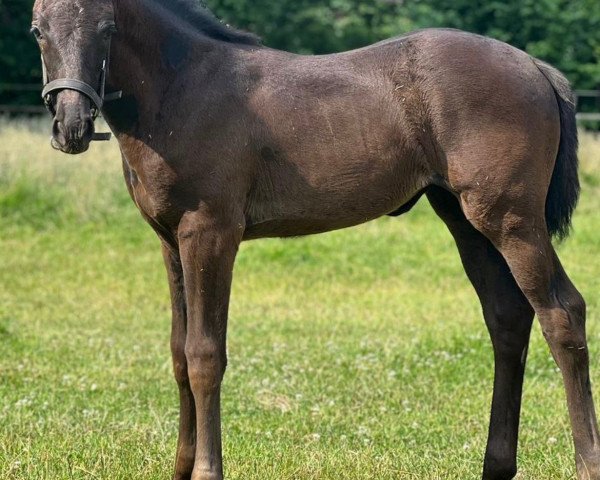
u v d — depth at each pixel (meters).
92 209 16.53
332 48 32.97
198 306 5.22
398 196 5.47
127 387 8.40
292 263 14.30
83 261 14.45
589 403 5.27
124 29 5.17
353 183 5.36
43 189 16.92
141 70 5.21
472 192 5.25
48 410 7.59
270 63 5.43
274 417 7.41
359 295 12.61
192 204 5.19
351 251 14.78
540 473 5.97
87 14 4.96
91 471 5.89
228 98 5.27
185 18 5.47
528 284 5.25
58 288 12.97
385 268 13.97
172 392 8.27
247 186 5.30
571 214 5.53
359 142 5.33
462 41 5.38
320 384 8.31
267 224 5.45
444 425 7.18
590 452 5.20
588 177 18.61
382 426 7.14
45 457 6.20
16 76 30.16
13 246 15.11
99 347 9.97
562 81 5.48
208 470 5.16
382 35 33.94
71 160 17.67
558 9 31.58
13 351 9.73
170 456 6.29
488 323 5.74
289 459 6.21
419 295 12.52
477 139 5.23
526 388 8.16
